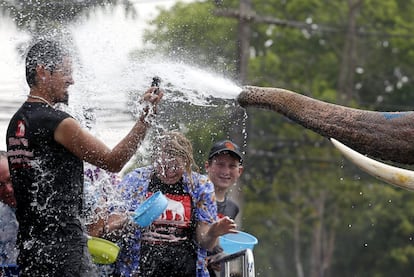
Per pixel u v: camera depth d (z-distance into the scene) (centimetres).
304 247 6781
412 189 957
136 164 1245
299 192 6144
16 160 1054
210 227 1196
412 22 7012
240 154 1426
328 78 6706
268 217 6209
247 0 3341
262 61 6262
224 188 1431
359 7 6850
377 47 6938
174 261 1202
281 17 6456
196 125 1616
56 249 1038
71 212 1048
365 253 6788
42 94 1062
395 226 6638
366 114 988
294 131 5941
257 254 6562
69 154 1047
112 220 1181
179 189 1212
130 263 1196
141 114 1060
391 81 7012
